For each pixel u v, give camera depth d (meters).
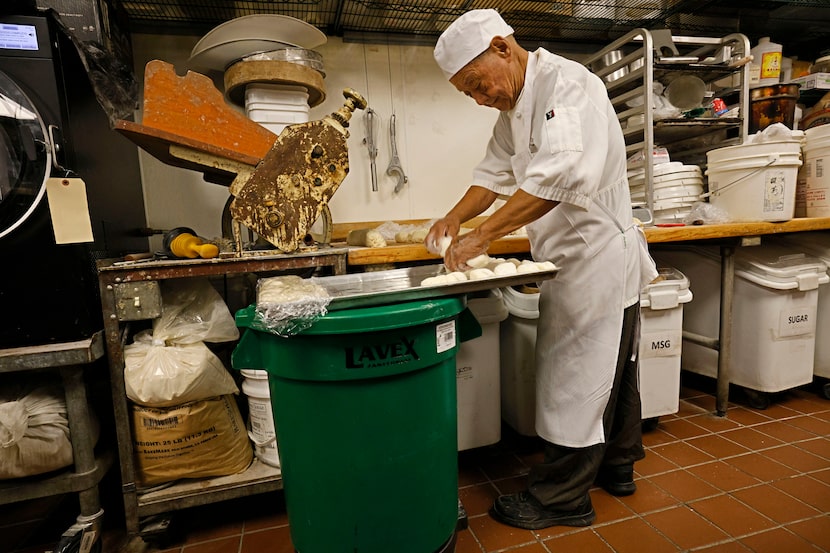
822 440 1.73
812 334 2.03
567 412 1.26
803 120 2.51
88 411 1.27
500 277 0.96
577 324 1.23
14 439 1.11
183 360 1.26
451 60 1.13
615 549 1.21
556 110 1.05
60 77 1.20
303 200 1.34
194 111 1.35
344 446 0.85
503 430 1.97
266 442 1.40
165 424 1.27
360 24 2.26
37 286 1.18
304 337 0.81
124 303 1.21
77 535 1.21
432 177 2.48
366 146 2.36
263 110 1.86
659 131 2.29
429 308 0.84
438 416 0.93
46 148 1.15
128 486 1.25
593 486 1.52
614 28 2.58
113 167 1.61
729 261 1.91
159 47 2.09
